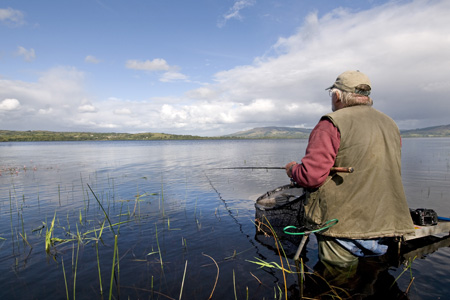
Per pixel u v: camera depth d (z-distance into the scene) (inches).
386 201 102.1
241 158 821.9
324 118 110.0
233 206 236.4
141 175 445.4
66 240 151.6
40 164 652.1
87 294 97.8
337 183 104.7
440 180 353.1
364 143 100.7
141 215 207.2
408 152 953.5
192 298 94.3
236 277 108.7
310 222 115.5
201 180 388.8
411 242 139.3
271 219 156.8
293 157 841.5
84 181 381.4
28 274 113.6
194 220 192.7
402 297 91.7
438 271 109.2
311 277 107.0
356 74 114.8
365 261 119.3
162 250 138.0
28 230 172.6
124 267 119.0
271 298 93.4
